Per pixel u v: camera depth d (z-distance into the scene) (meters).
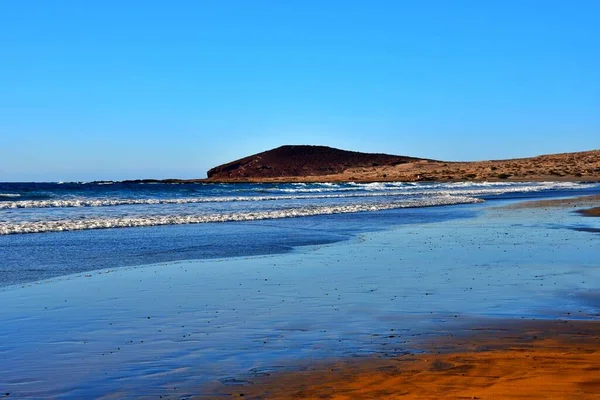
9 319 9.29
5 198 48.47
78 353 7.47
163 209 36.59
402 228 24.44
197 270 14.10
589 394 5.60
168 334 8.34
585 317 9.06
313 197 55.91
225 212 33.59
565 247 17.50
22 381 6.45
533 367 6.50
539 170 134.38
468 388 5.86
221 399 5.80
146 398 5.90
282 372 6.58
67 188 73.88
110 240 20.42
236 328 8.63
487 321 8.85
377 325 8.70
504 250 17.02
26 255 16.70
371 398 5.68
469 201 45.62
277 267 14.49
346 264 14.83
